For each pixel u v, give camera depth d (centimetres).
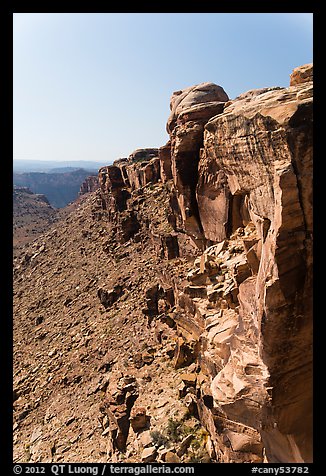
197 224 2462
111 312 3425
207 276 1867
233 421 1097
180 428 1569
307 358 913
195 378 1764
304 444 945
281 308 870
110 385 2216
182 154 2338
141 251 3994
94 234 5775
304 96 881
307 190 810
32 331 4156
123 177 5603
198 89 2814
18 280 6312
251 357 1049
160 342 2488
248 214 1948
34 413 2723
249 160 1085
